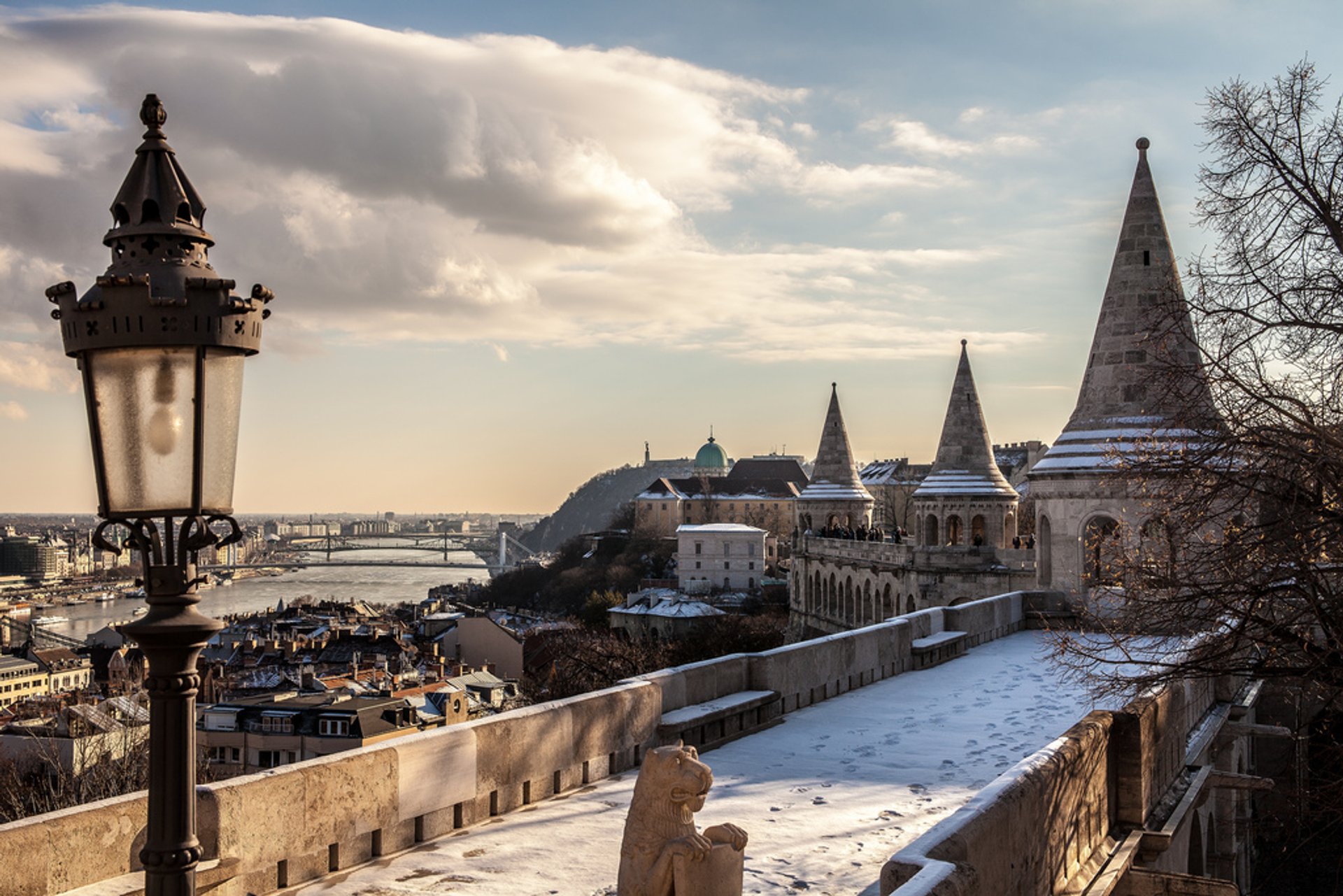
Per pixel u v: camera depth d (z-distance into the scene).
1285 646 17.70
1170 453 18.23
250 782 8.56
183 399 5.26
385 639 124.38
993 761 13.70
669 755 7.07
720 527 187.00
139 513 5.21
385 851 9.71
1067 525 37.06
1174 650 17.23
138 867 7.99
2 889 7.11
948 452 66.12
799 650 17.11
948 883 6.94
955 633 23.16
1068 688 18.84
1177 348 20.78
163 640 5.13
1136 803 13.47
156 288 5.18
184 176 5.63
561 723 11.82
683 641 94.31
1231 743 22.17
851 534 87.38
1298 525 16.34
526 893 8.83
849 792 12.17
